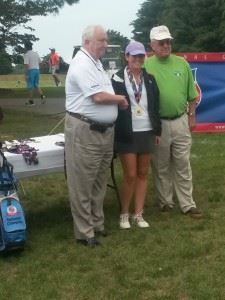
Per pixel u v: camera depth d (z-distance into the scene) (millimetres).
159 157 6547
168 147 6469
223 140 10734
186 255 5312
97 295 4609
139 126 5945
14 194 5508
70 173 5613
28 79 19625
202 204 6938
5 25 27781
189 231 5992
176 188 6621
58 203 7207
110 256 5379
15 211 5379
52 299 4566
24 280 4918
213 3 49188
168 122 6387
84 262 5258
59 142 6238
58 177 8383
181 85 6355
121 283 4789
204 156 9430
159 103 6230
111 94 5449
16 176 5797
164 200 6723
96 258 5348
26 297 4605
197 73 11055
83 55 5430
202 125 11266
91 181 5609
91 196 5742
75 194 5633
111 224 6289
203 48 48969
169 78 6312
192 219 6402
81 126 5453
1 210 5371
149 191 7551
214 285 4695
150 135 6020
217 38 48344
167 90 6289
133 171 6016
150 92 5938
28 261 5324
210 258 5258
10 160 5738
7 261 5352
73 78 5414
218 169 8578
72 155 5547
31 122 14055
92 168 5559
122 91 5840
